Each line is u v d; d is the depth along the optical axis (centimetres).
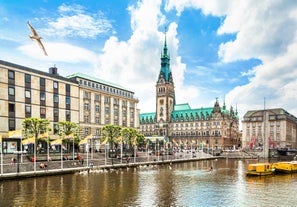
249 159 13950
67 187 5031
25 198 4172
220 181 6128
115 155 9744
